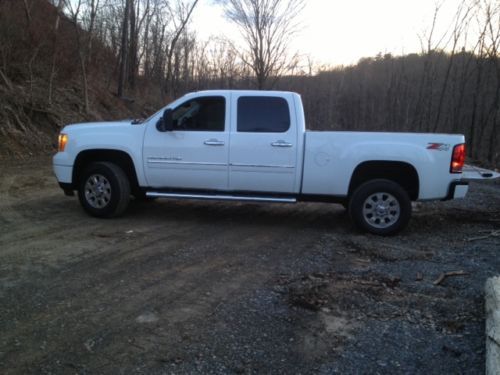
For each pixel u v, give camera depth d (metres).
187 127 6.49
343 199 6.35
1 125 12.73
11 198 7.95
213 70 34.25
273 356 3.11
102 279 4.39
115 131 6.68
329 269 4.84
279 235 6.20
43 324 3.46
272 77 23.97
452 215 7.62
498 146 23.05
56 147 13.84
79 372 2.86
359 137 6.13
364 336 3.40
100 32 23.61
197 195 6.56
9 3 15.38
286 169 6.25
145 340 3.27
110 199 6.63
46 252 5.13
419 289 4.30
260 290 4.21
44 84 16.06
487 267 4.92
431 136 6.03
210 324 3.53
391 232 6.15
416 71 32.19
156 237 5.89
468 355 3.13
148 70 30.92
